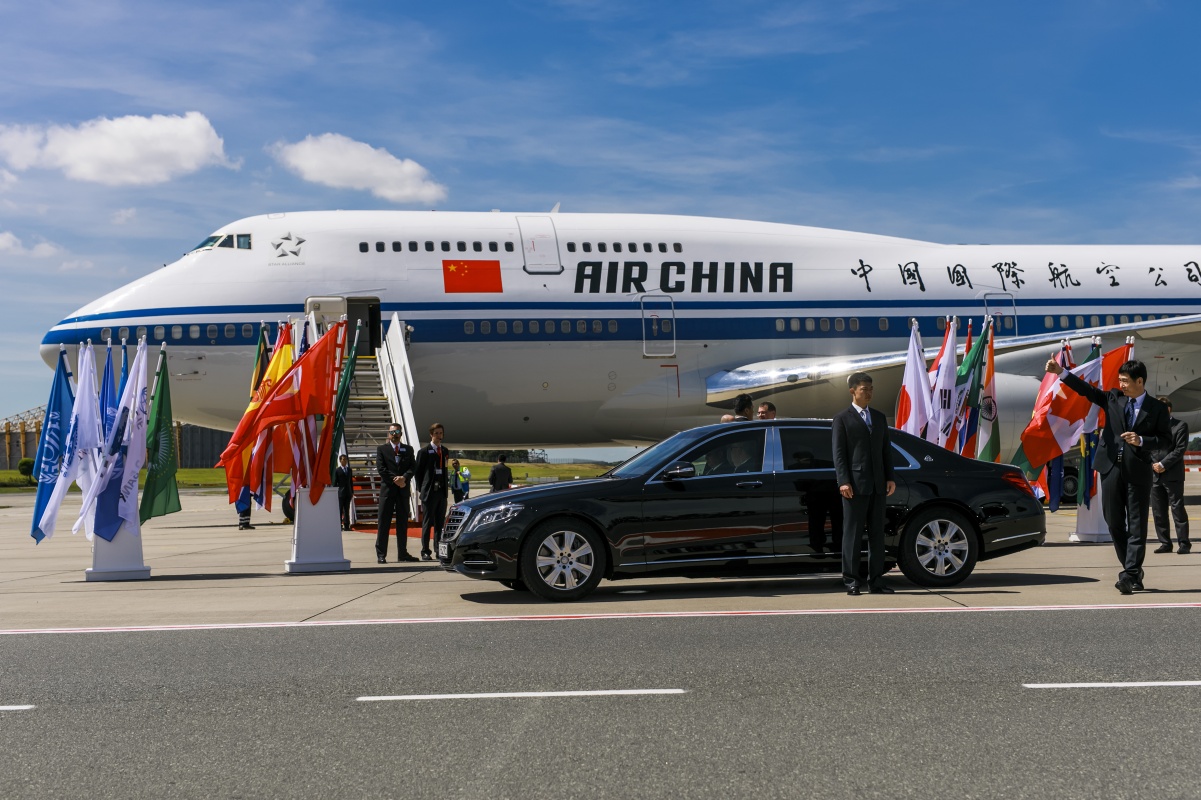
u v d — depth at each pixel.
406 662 6.15
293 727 4.74
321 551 11.45
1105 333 18.44
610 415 21.72
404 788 3.89
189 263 20.69
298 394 11.45
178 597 9.29
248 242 20.77
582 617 7.76
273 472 11.74
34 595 9.59
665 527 8.77
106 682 5.69
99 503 10.89
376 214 21.41
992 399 14.09
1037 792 3.77
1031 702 5.04
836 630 7.04
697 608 8.16
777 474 9.02
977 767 4.06
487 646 6.63
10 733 4.69
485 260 20.91
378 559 12.71
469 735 4.58
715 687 5.41
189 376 20.02
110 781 4.01
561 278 21.16
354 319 21.23
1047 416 12.98
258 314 20.17
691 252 21.91
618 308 21.23
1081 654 6.13
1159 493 11.84
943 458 9.32
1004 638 6.66
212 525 22.23
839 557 9.05
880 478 8.80
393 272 20.55
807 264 22.44
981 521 9.16
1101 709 4.90
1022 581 9.52
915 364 13.84
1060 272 23.45
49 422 11.43
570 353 20.98
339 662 6.17
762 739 4.46
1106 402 8.70
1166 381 22.81
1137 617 7.42
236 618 7.91
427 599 8.95
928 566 9.14
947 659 6.04
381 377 19.86
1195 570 10.17
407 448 12.81
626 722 4.76
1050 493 16.22
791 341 21.94
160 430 11.46
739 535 8.89
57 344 20.14
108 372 11.35
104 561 10.95
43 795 3.86
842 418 8.80
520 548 8.62
